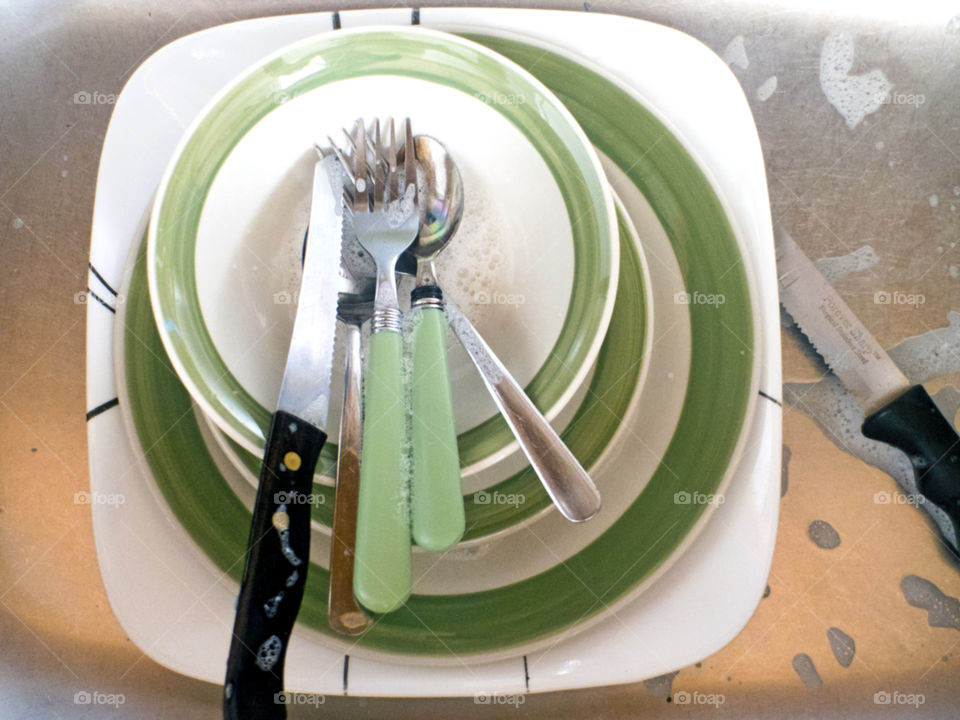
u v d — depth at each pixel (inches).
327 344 14.5
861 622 20.0
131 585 15.6
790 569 20.3
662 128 17.7
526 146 16.7
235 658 12.9
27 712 19.6
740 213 17.2
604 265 15.4
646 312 16.7
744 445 16.0
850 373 21.3
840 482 20.8
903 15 23.6
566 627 15.5
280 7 23.2
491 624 15.6
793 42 23.6
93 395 16.3
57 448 21.1
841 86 23.4
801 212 22.6
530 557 16.1
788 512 20.7
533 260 16.4
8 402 21.3
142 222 17.4
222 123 16.5
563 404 15.0
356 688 15.0
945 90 23.3
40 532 20.6
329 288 14.9
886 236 22.3
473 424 15.5
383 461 13.7
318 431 14.1
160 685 19.8
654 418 16.7
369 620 14.5
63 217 22.5
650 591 15.7
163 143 18.1
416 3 22.9
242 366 15.8
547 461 14.6
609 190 15.7
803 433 21.1
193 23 23.5
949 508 20.3
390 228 16.4
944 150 22.9
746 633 20.0
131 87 18.1
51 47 23.4
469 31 18.6
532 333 15.9
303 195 17.4
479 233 17.0
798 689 19.6
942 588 20.0
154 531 15.9
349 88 17.0
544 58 18.4
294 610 13.4
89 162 22.9
